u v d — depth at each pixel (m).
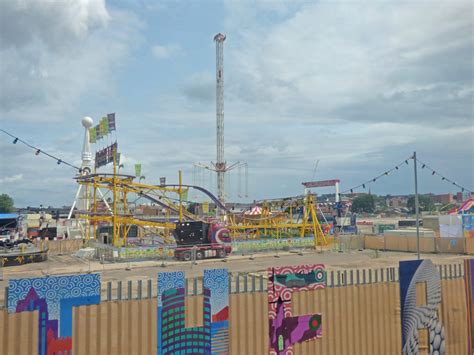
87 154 68.19
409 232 48.34
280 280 10.08
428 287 11.76
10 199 143.00
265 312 9.87
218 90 81.19
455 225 50.62
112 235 43.53
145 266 34.78
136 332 8.76
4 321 7.75
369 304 11.07
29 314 7.94
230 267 33.66
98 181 42.03
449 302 12.08
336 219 72.38
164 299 9.02
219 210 60.28
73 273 30.94
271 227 48.38
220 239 40.72
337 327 10.63
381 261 36.34
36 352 7.95
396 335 11.25
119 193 49.97
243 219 50.25
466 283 12.37
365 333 10.92
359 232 67.12
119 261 37.44
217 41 81.12
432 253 44.09
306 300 10.34
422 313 11.57
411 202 175.88
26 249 41.78
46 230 59.09
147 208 87.31
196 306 9.29
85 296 8.41
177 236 40.38
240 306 9.66
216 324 9.38
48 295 8.10
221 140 80.81
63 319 8.20
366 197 188.75
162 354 8.91
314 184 65.19
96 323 8.47
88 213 41.41
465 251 42.69
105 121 56.72
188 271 31.28
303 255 43.03
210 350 9.27
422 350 11.54
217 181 80.31
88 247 43.69
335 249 47.12
